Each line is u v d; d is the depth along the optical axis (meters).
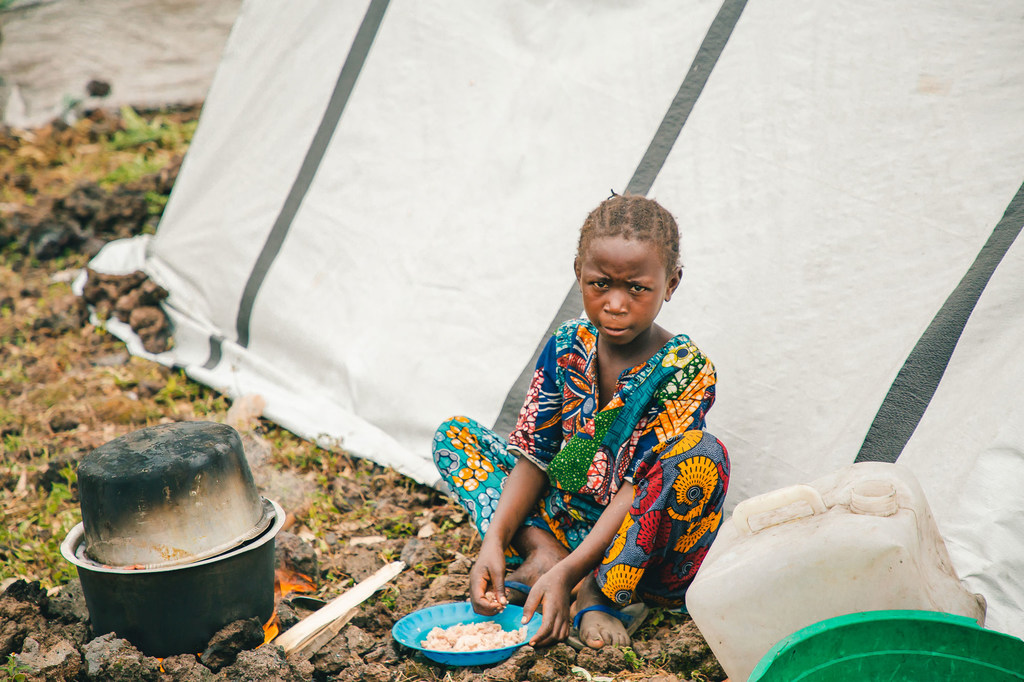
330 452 3.52
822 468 2.71
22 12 7.34
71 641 2.30
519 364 3.36
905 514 1.94
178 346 4.39
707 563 2.09
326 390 3.87
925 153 2.73
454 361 3.52
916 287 2.67
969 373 2.52
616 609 2.41
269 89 4.28
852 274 2.78
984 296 2.54
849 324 2.75
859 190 2.81
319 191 4.06
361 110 3.99
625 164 3.29
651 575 2.46
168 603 2.14
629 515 2.29
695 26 3.23
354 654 2.37
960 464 2.46
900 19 2.84
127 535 2.09
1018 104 2.64
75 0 7.36
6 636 2.28
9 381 4.14
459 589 2.66
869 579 1.89
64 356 4.33
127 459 2.12
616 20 3.44
